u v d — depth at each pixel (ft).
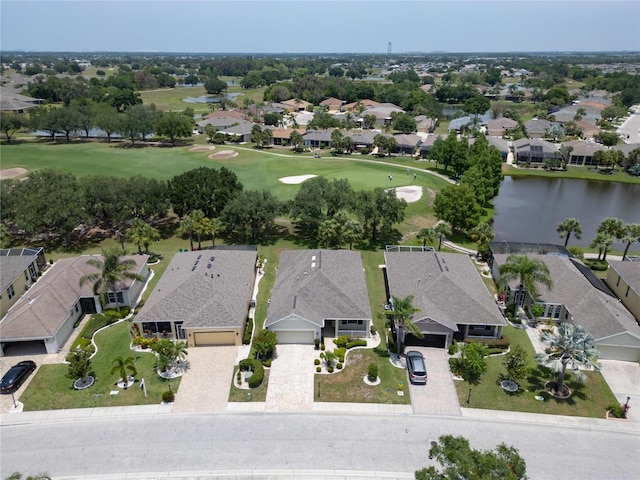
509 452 89.86
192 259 189.26
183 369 142.41
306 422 122.42
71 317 163.73
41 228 227.61
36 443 115.65
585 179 382.01
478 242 221.25
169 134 467.93
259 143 481.46
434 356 149.28
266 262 215.72
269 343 142.92
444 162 366.02
